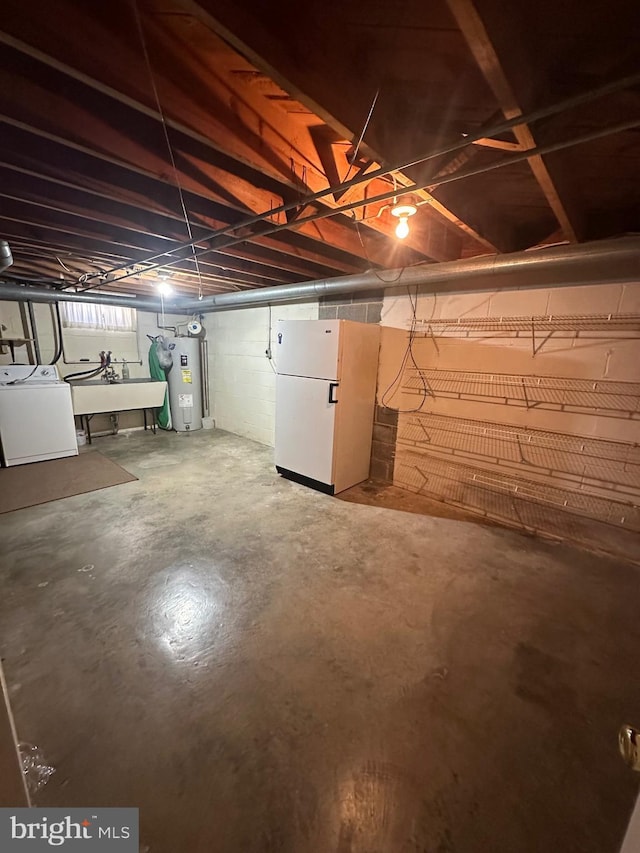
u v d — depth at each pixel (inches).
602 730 55.9
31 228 98.7
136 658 65.7
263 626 74.2
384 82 48.4
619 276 94.3
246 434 220.4
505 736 54.6
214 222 84.2
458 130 57.5
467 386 125.3
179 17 39.6
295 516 122.2
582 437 104.8
